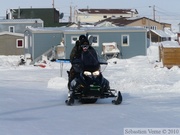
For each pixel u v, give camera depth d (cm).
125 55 9425
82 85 2223
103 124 1647
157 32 15725
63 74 5000
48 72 5456
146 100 2403
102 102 2392
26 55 9281
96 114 1912
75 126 1612
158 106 2127
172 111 1947
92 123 1673
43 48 9362
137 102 2323
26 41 10212
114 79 4044
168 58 5997
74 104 2302
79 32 9150
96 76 2250
